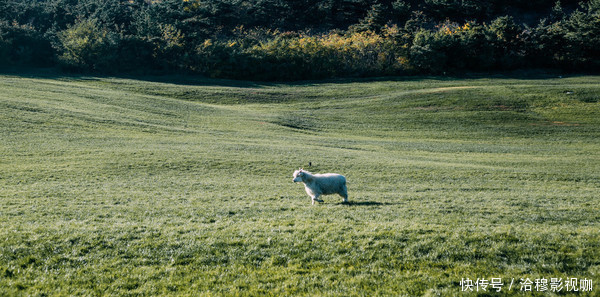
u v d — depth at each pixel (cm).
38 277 1125
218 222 1689
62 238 1405
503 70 12350
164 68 11775
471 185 2847
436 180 3033
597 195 2458
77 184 2597
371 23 13788
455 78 11269
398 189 2684
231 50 11769
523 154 4591
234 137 4950
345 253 1280
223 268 1196
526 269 1150
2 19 13375
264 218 1756
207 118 6241
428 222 1639
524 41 12550
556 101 7631
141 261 1243
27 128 4300
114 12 13800
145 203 2127
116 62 11356
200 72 11856
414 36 12488
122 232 1497
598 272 1103
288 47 11912
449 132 6231
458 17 15462
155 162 3312
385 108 7862
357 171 3300
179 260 1248
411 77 11650
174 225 1641
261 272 1165
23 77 8994
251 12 15212
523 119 6825
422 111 7544
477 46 12225
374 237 1398
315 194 2052
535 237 1362
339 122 6869
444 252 1262
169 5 14125
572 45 11812
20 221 1702
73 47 10750
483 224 1622
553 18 15438
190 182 2761
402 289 1050
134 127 4928
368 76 12069
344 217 1733
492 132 6150
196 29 13312
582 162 3975
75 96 6700
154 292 1059
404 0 16700
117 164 3195
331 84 10762
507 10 16062
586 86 8494
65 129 4441
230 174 3084
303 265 1215
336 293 1030
